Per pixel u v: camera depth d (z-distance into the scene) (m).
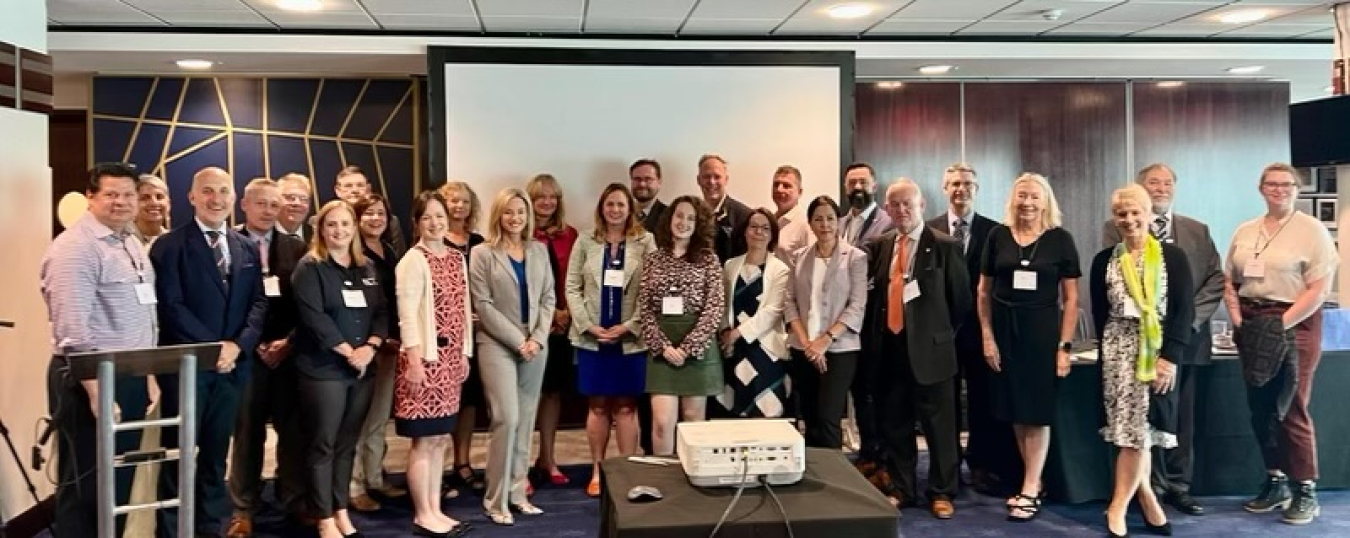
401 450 5.72
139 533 3.21
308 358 3.70
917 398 4.34
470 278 4.18
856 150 6.98
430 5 5.11
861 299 4.29
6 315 3.97
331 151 6.67
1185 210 7.19
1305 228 4.13
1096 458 4.46
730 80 6.01
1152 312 3.78
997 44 6.22
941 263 4.24
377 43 5.77
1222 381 4.50
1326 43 6.46
